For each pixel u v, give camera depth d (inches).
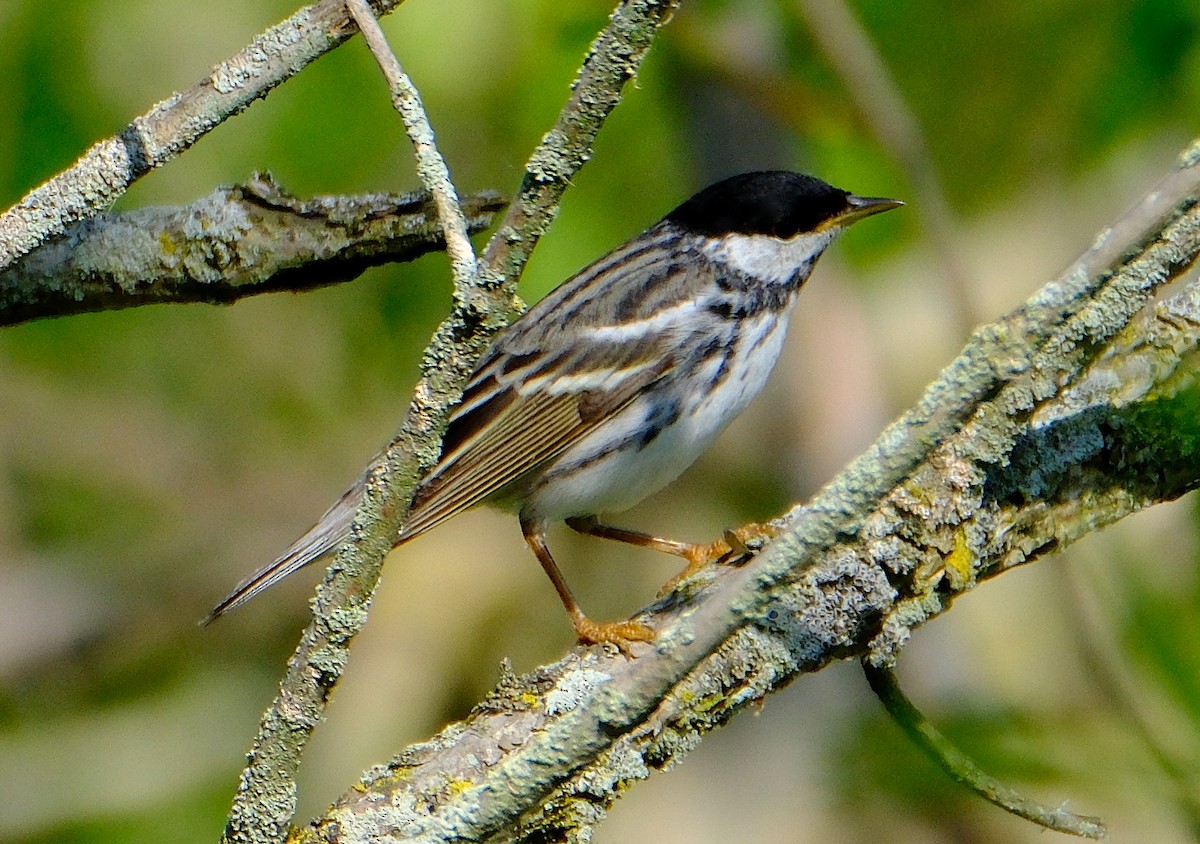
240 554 544.1
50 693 520.1
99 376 547.8
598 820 248.5
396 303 514.0
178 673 531.8
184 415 550.3
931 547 255.0
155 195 470.0
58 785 481.4
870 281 515.2
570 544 520.7
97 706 515.5
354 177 446.9
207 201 321.4
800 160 476.4
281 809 235.6
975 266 538.0
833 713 453.7
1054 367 245.1
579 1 421.7
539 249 460.4
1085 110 494.6
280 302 535.2
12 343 536.1
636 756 248.7
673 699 249.1
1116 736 305.0
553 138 218.2
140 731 498.3
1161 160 533.6
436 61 414.9
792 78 441.1
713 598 244.8
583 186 468.1
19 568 533.6
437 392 227.0
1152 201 227.8
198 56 484.7
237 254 320.5
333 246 319.9
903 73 520.7
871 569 253.3
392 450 229.8
